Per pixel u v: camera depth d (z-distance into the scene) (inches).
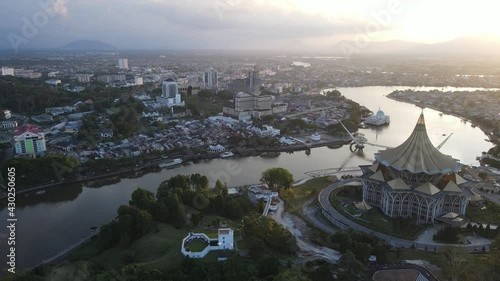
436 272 7780.5
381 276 7583.7
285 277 6924.2
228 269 7362.2
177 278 7317.9
